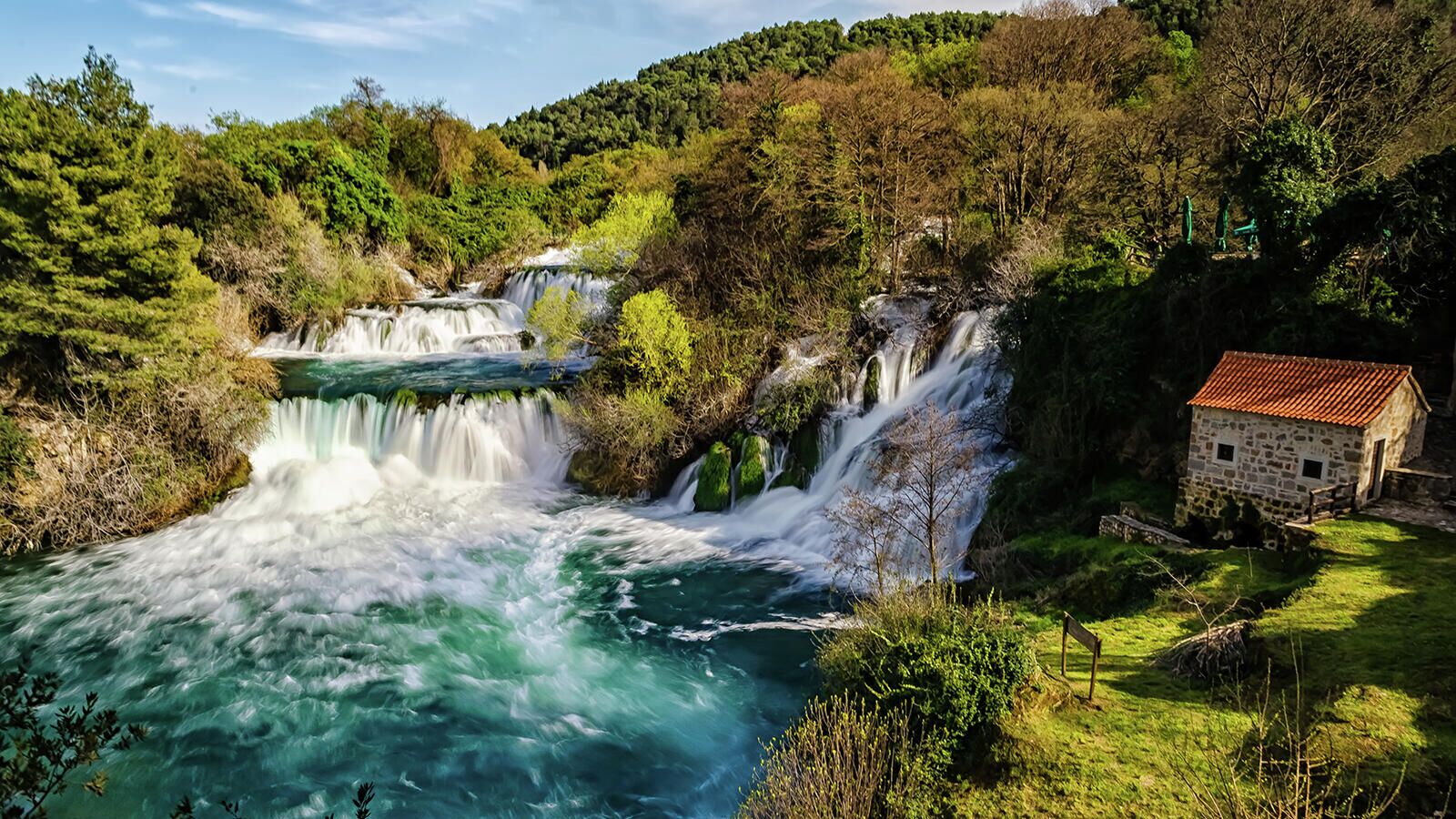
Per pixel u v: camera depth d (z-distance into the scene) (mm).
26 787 6703
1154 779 13078
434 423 34656
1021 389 28484
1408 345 23438
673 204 49938
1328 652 15062
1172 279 26016
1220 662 15711
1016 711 15000
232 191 47625
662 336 34875
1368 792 11672
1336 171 31953
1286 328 23609
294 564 27141
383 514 31203
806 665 21234
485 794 16531
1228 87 37156
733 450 33312
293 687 20297
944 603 17766
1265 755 13023
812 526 29234
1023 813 12969
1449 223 22875
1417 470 20641
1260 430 20703
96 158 30750
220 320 42156
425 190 76438
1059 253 32531
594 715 19250
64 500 28766
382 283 55875
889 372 34656
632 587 26016
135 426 30516
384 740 18281
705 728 18719
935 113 43812
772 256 40875
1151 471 24406
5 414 28828
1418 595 16344
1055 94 43406
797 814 12672
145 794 16500
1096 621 19750
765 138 42500
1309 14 34750
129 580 25953
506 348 49562
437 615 24062
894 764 14211
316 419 34500
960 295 35875
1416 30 35312
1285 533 19484
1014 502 25516
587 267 43125
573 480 34844
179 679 20594
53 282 29312
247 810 16062
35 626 23047
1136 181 39781
